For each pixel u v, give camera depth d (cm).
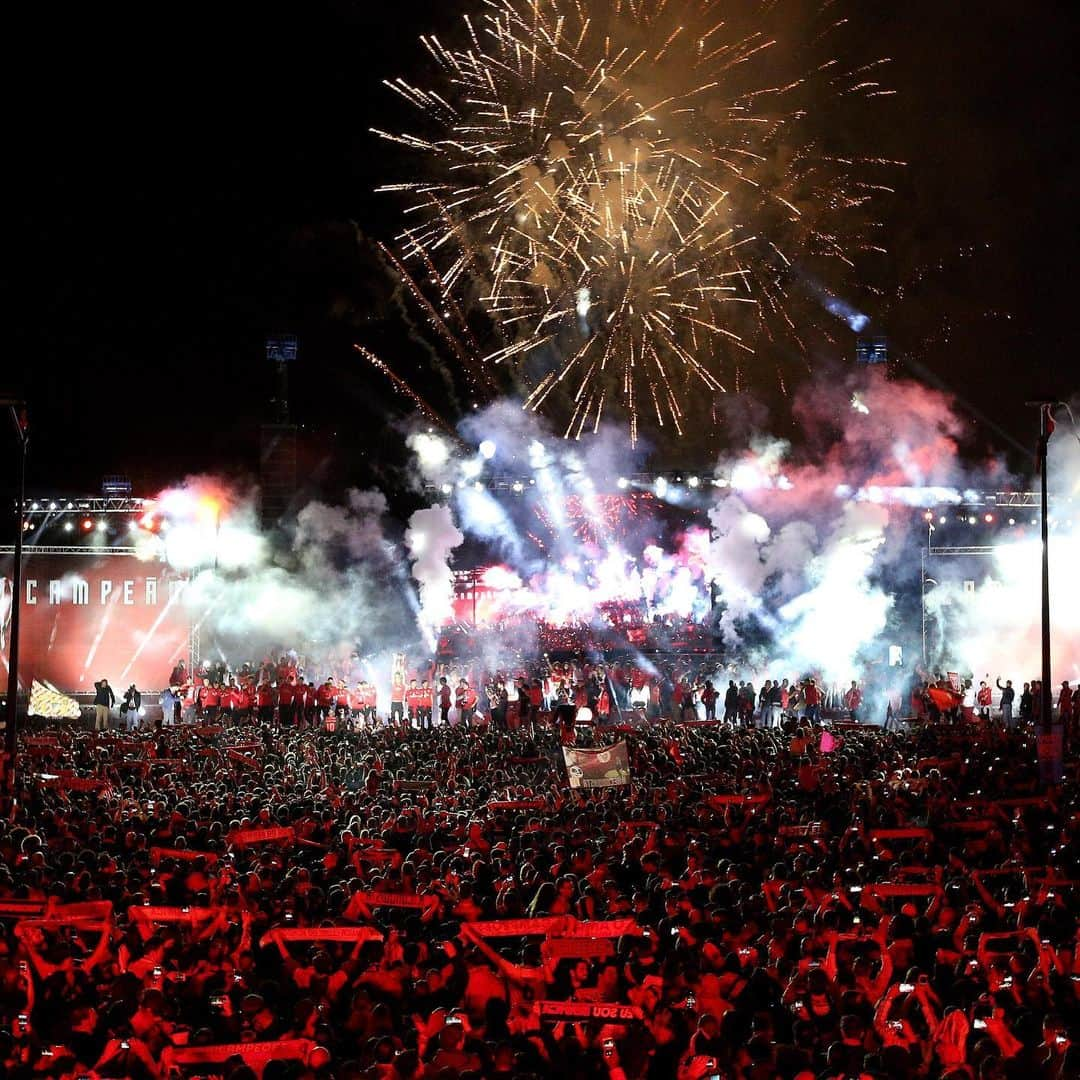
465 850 1986
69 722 6000
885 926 1481
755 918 1560
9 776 2847
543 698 5725
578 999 1309
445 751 3506
